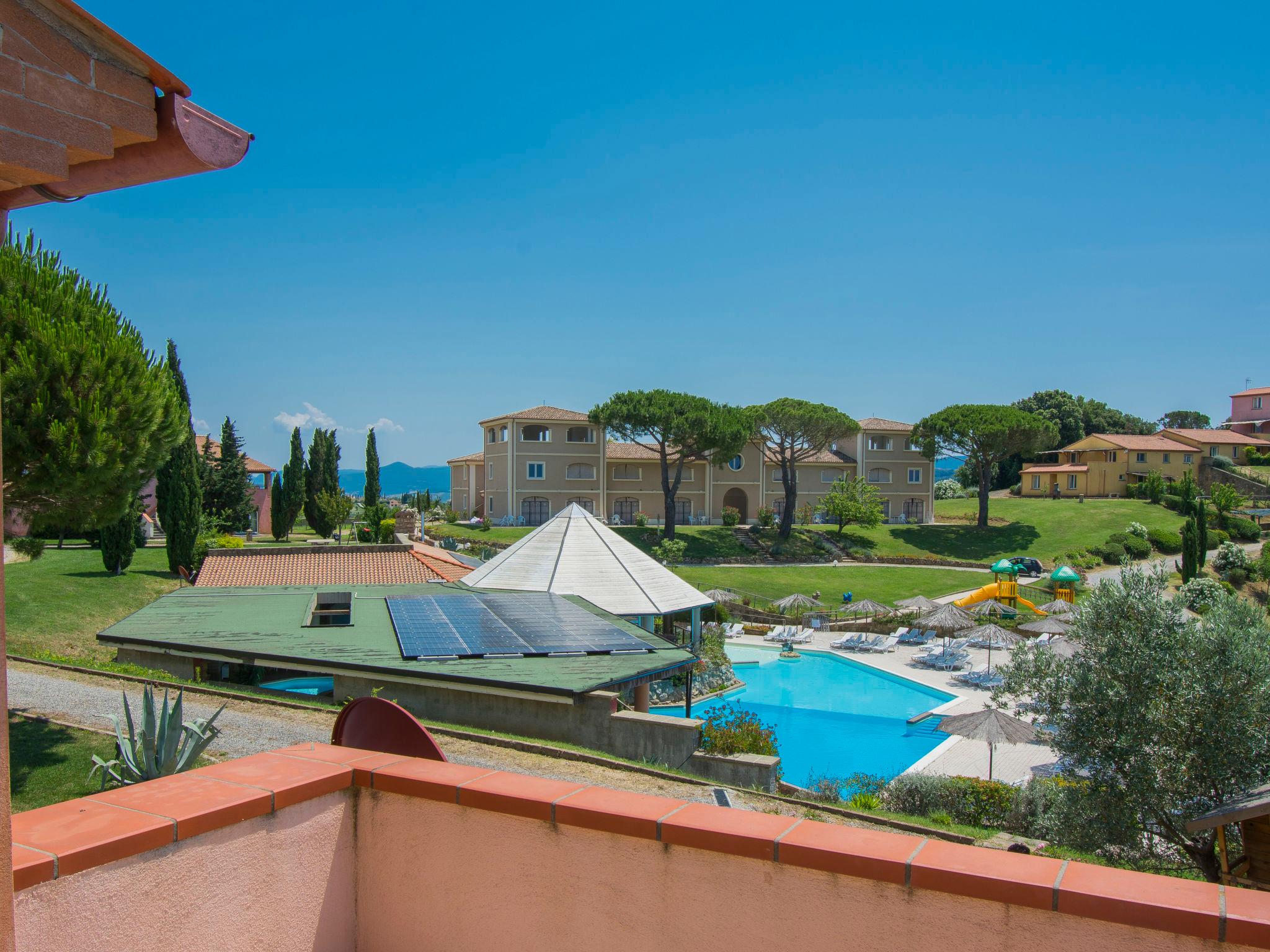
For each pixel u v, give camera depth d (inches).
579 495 2689.5
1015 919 107.3
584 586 981.2
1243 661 475.8
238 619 758.5
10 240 520.7
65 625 1007.6
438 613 762.8
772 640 1540.4
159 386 558.6
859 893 115.0
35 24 93.3
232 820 127.1
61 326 501.7
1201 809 470.9
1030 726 716.7
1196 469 3238.2
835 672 1311.5
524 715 568.4
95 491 523.8
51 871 105.2
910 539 2669.8
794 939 118.3
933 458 2810.0
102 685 604.1
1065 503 3009.4
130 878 114.4
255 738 490.6
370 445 2716.5
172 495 1347.2
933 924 111.1
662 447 2426.2
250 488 2397.9
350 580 1229.1
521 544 1065.5
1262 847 443.8
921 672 1280.8
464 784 140.2
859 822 440.5
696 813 129.3
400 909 145.7
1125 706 491.2
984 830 508.4
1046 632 1453.0
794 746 917.8
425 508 3029.0
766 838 119.3
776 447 2942.9
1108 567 2325.3
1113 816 482.3
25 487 502.6
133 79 103.2
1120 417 4320.9
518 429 2635.3
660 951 126.3
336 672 609.0
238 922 129.0
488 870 138.0
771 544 2536.9
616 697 551.2
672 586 1045.2
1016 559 2351.1
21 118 92.4
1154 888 104.9
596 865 130.2
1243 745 466.9
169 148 106.4
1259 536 2568.9
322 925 142.8
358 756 156.9
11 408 484.7
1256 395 3671.3
